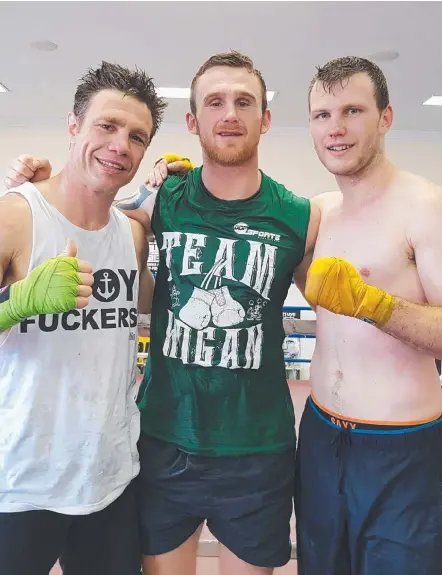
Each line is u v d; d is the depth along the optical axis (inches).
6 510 39.0
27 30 122.2
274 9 112.0
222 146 46.7
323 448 46.6
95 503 41.4
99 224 44.1
